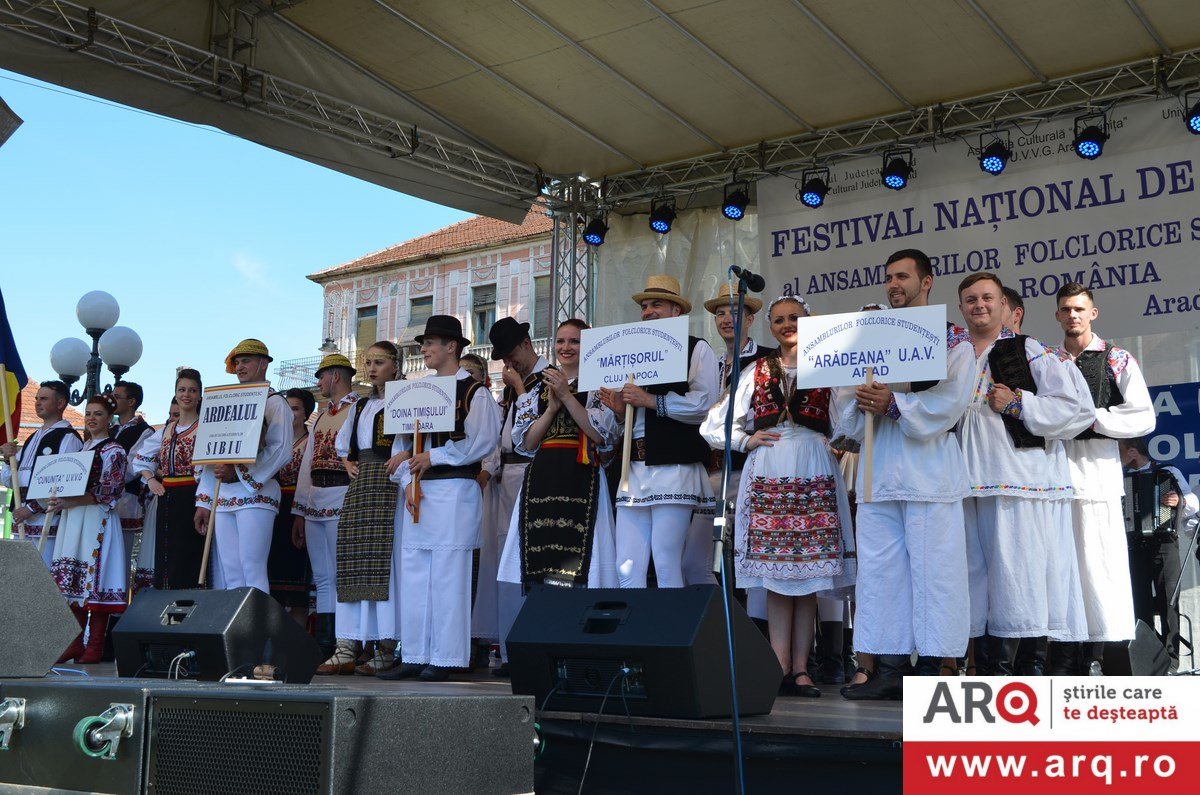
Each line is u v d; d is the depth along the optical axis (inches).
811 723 126.4
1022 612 170.6
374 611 227.1
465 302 1091.9
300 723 91.6
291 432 244.4
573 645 136.1
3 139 262.7
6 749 109.6
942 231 305.9
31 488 274.2
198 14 272.4
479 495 221.0
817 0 260.4
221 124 282.5
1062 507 177.5
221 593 171.8
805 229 324.2
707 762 127.7
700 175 342.3
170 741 99.6
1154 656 162.7
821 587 178.1
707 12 267.7
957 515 168.4
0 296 304.0
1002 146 292.2
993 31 268.8
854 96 301.4
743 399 189.3
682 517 198.5
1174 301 278.4
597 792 134.0
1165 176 280.8
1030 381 176.1
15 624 132.0
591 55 288.4
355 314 1176.8
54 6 249.6
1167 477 263.0
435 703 97.0
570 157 339.9
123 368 357.4
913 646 169.0
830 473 184.4
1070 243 290.8
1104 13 260.5
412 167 322.7
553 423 209.8
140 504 300.2
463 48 288.8
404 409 219.1
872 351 168.9
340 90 298.5
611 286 353.1
